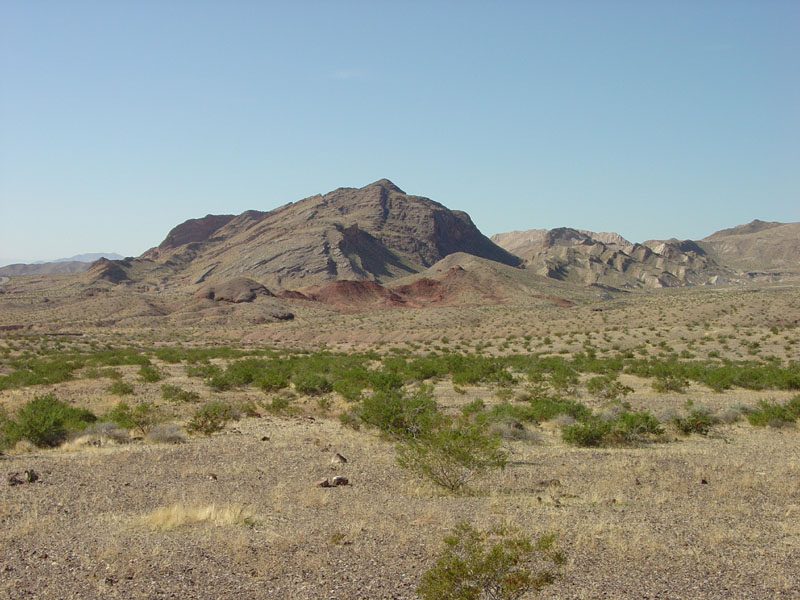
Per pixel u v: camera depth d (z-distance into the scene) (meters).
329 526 10.54
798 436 20.86
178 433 19.66
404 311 137.88
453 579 7.31
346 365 50.44
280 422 23.56
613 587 8.09
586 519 11.08
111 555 8.98
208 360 59.69
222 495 12.59
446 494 13.04
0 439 17.50
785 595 8.00
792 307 90.38
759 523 11.09
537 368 44.59
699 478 14.46
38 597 7.57
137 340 103.75
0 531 10.01
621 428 19.59
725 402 30.03
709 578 8.47
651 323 92.12
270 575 8.40
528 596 7.73
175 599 7.63
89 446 17.83
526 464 16.06
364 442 19.09
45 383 38.78
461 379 39.62
